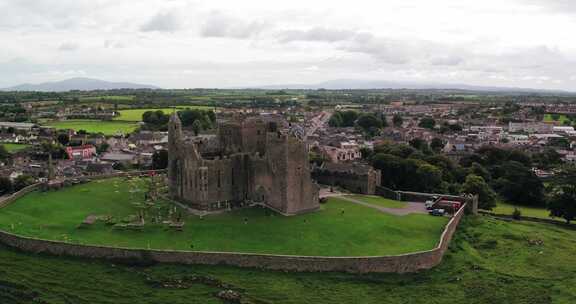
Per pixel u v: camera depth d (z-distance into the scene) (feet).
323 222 467.52
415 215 506.07
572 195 561.02
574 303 340.18
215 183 500.33
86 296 337.93
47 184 585.63
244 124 534.37
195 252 385.50
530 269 399.65
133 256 390.21
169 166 548.72
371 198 589.73
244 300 334.24
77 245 396.78
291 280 366.22
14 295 338.54
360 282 368.48
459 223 509.76
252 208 508.12
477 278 378.53
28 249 408.26
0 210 490.90
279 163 488.44
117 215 479.82
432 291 357.82
